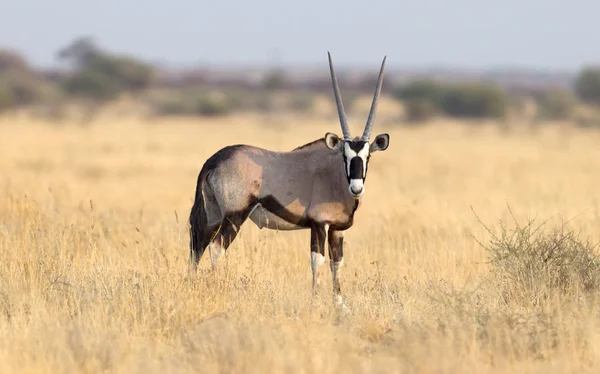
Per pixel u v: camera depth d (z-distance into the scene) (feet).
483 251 122.11
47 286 96.68
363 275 108.58
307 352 75.56
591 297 89.71
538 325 81.05
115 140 472.03
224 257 103.24
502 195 209.36
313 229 103.50
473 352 74.43
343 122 102.63
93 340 76.07
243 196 103.86
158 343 80.18
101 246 117.91
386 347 79.97
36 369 69.97
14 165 300.20
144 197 212.84
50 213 129.08
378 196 209.15
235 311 88.07
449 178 271.69
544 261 100.37
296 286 103.45
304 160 104.58
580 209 164.76
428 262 115.03
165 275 97.35
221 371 71.46
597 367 71.92
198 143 461.78
